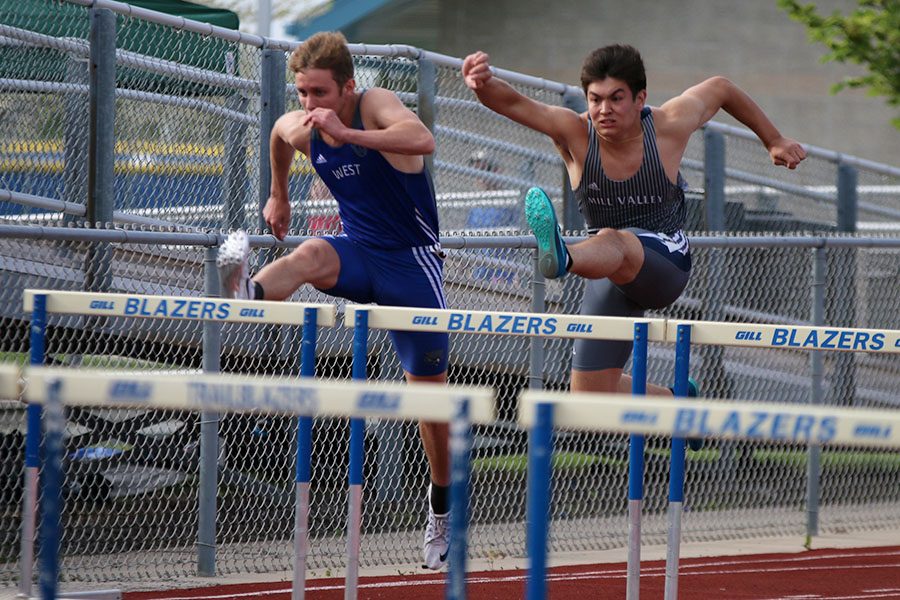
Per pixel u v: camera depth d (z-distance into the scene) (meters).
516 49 60.16
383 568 22.70
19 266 21.33
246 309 14.49
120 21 24.03
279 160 18.53
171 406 8.77
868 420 7.77
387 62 24.53
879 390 30.69
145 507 24.95
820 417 7.86
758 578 22.91
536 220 17.06
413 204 17.80
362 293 18.19
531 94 27.06
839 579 23.06
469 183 26.86
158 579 20.59
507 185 27.62
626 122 18.27
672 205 19.11
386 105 17.09
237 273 15.83
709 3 61.72
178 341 22.78
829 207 36.94
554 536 25.16
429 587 21.17
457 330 14.35
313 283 17.78
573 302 26.23
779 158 19.73
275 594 19.92
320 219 24.19
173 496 25.92
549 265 17.22
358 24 58.00
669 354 28.86
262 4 49.12
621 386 20.80
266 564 22.05
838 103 62.56
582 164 18.77
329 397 8.29
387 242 17.94
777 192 36.06
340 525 24.88
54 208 20.97
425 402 8.16
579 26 60.59
